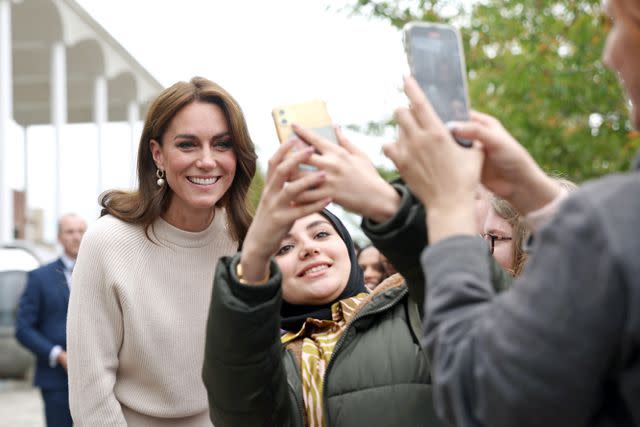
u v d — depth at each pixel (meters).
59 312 7.21
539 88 10.13
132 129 31.19
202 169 3.41
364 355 2.36
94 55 27.25
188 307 3.52
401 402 2.28
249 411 2.15
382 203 1.79
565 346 1.28
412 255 1.83
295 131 1.80
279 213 1.85
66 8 23.69
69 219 7.36
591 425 1.37
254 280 2.00
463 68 1.70
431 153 1.58
